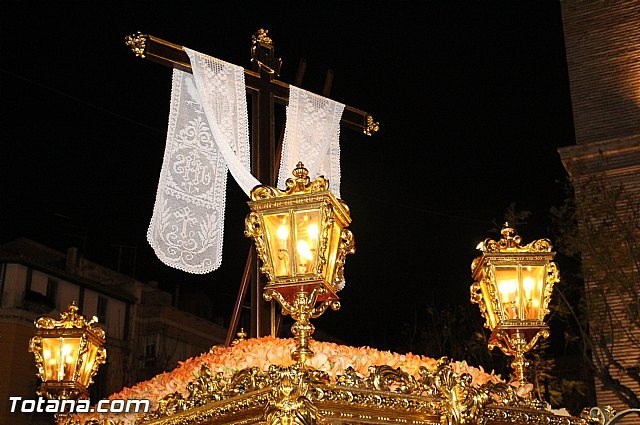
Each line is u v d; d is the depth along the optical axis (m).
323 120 6.41
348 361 3.97
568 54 16.94
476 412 3.81
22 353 27.09
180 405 3.88
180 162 5.44
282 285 3.75
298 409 3.44
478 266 5.06
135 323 31.50
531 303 4.82
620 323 13.03
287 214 3.86
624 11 16.62
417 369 4.23
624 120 16.03
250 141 6.11
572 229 13.73
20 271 27.64
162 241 5.17
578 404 17.22
